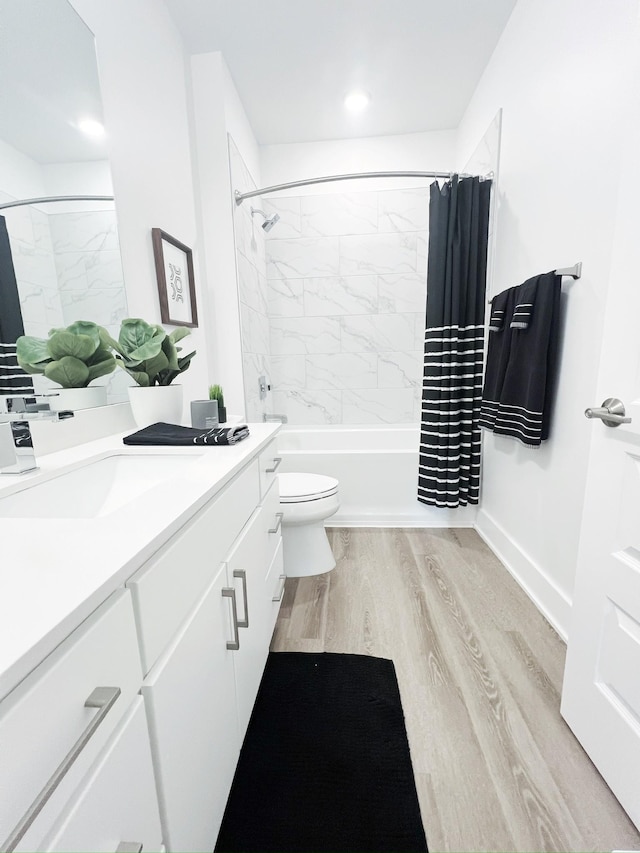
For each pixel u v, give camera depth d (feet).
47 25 3.27
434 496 7.06
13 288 3.01
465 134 7.73
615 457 2.83
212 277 6.53
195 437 3.37
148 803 1.62
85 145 3.74
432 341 6.70
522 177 5.46
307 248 9.05
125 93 4.33
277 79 6.63
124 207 4.33
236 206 6.53
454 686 3.92
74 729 1.22
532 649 4.39
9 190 2.96
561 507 4.64
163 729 1.74
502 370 5.53
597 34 3.82
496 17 5.59
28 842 1.03
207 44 5.84
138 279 4.60
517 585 5.64
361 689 3.91
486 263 6.56
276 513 4.51
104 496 3.11
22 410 2.55
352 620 4.95
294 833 2.75
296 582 5.82
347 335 9.38
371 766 3.18
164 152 5.19
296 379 9.61
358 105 7.39
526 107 5.27
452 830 2.74
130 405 4.23
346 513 7.84
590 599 3.12
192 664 2.07
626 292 2.69
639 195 2.56
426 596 5.41
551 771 3.10
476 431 6.93
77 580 1.31
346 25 5.59
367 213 8.86
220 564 2.57
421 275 9.04
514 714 3.59
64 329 3.52
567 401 4.48
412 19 5.55
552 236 4.73
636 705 2.69
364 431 9.18
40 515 2.48
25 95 3.08
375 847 2.66
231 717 2.72
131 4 4.43
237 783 3.08
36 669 1.09
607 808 2.84
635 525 2.68
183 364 4.36
